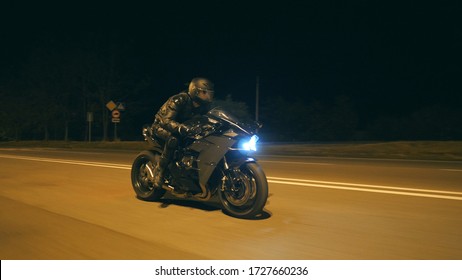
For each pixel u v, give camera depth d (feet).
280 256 16.42
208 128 21.63
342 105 155.94
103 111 135.85
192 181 22.58
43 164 47.60
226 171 21.98
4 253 16.81
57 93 138.41
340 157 58.54
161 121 23.56
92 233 19.31
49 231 19.65
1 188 31.12
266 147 75.77
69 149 84.79
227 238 18.61
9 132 147.84
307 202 25.79
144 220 21.65
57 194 28.73
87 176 37.27
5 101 141.79
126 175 37.86
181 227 20.33
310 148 71.05
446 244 17.74
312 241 18.15
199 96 23.41
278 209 23.95
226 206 22.31
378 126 152.97
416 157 57.72
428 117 145.38
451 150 62.28
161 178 24.17
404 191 29.45
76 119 145.18
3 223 21.07
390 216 22.33
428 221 21.35
